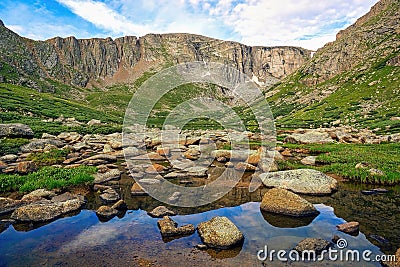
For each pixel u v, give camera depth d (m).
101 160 21.09
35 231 9.26
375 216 10.78
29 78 198.38
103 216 10.59
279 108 183.50
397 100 116.56
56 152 23.41
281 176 15.22
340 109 135.00
